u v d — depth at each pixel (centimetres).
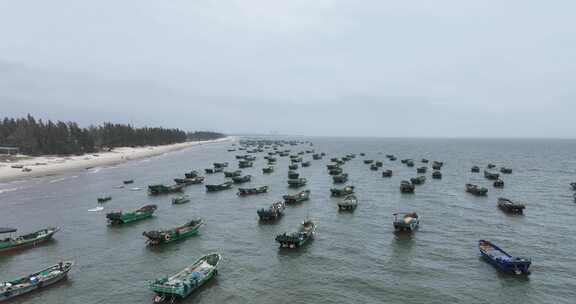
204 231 7019
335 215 8231
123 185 12756
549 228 7162
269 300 4275
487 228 7144
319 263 5375
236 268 5184
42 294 4431
